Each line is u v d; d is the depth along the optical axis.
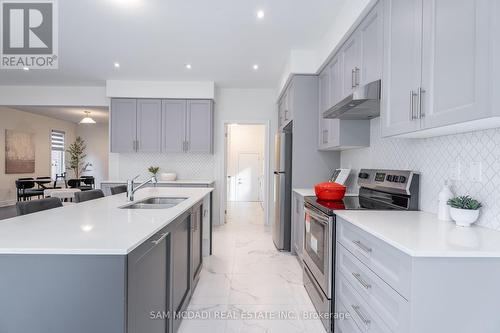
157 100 4.91
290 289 2.62
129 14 2.70
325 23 2.85
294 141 3.54
